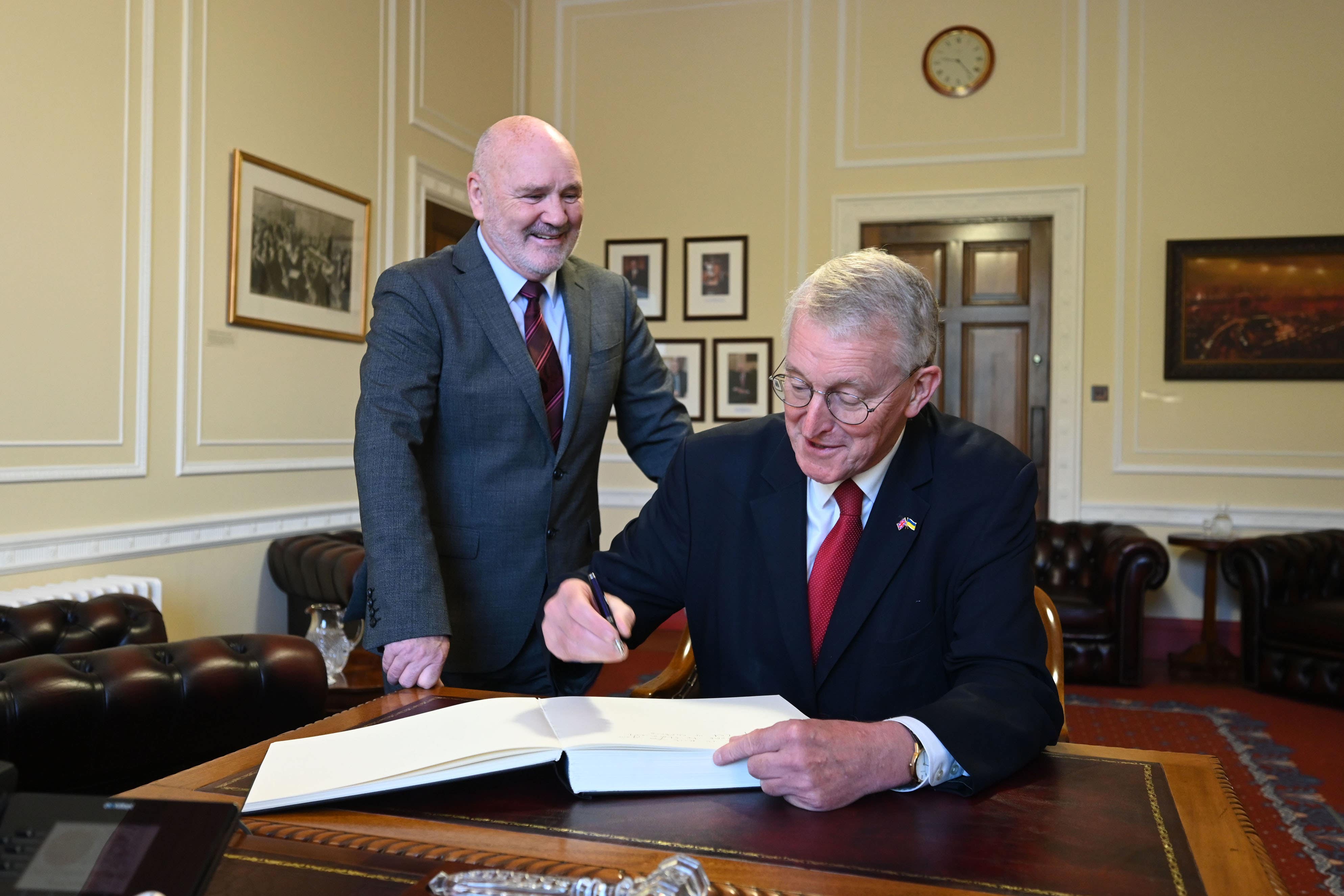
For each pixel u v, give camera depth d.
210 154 3.99
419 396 1.92
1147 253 6.13
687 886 0.75
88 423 3.48
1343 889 2.79
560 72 7.02
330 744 1.14
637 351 2.37
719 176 6.79
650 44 6.90
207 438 4.01
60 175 3.35
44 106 3.29
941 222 6.47
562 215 2.01
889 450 1.39
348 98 4.89
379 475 1.77
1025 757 1.12
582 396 2.15
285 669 2.05
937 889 0.83
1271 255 5.92
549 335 2.12
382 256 5.18
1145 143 6.12
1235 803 1.04
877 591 1.38
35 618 2.72
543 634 1.42
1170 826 0.97
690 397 6.82
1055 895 0.82
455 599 2.05
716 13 6.79
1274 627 5.13
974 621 1.33
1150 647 6.12
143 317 3.67
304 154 4.56
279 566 4.27
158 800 0.79
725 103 6.78
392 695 1.46
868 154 6.53
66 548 3.38
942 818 0.99
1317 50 5.91
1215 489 6.03
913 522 1.39
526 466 2.08
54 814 0.76
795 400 1.30
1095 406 6.20
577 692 1.81
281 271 4.39
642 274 6.90
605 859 0.89
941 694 1.40
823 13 6.61
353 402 4.98
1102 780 1.12
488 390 2.02
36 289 3.28
